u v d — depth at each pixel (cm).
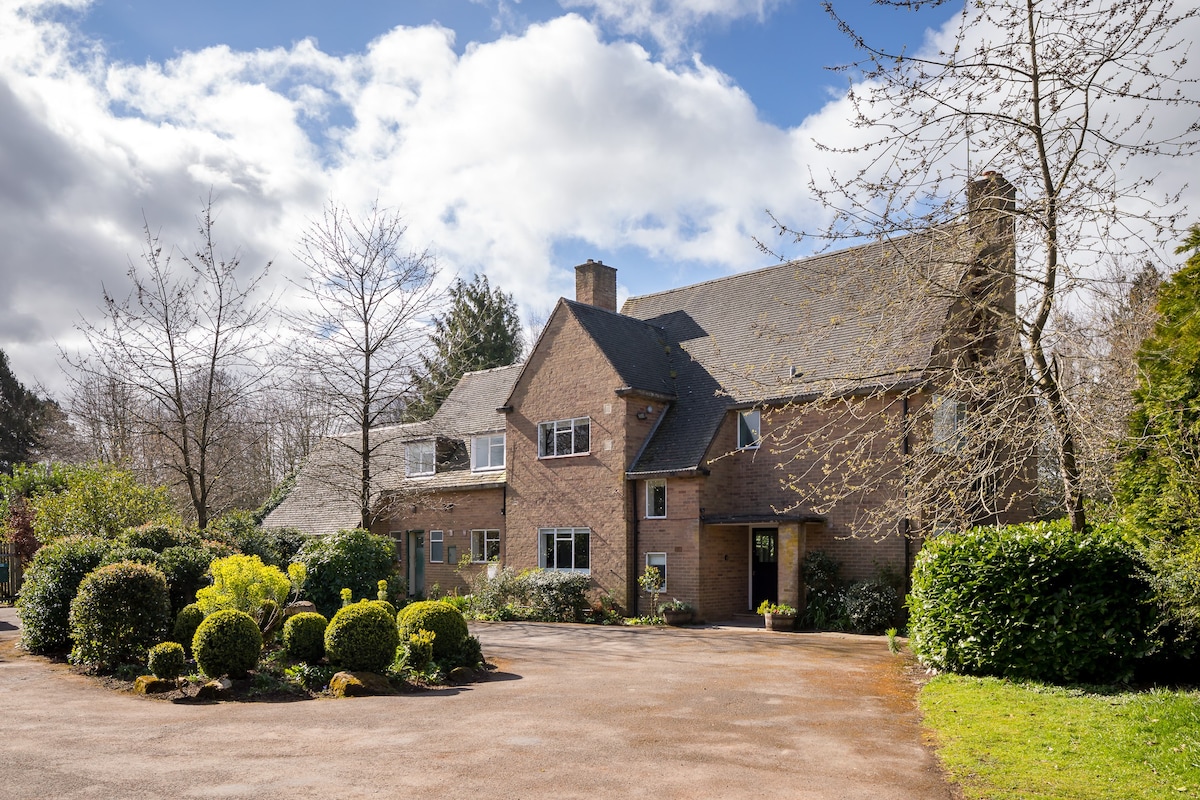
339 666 1235
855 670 1409
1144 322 1137
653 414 2578
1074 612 1135
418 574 3300
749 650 1692
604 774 757
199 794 673
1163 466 1000
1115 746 795
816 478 2223
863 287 1282
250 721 964
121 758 783
